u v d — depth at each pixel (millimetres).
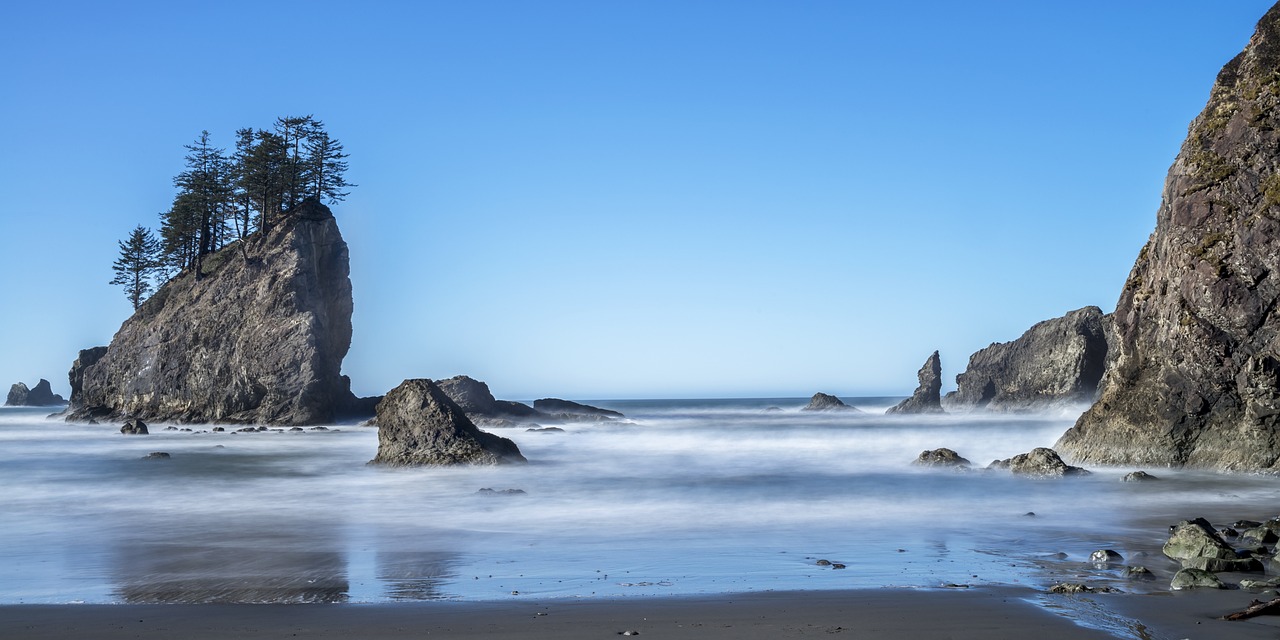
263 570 16438
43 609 13227
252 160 97562
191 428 80500
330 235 96625
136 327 101500
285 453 46625
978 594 13438
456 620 12156
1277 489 27688
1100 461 35344
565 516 23297
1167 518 22172
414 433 36000
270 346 87250
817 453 44062
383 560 17359
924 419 91500
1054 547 18125
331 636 11375
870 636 11109
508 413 84500
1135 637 10922
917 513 23500
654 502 26047
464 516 23344
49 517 23766
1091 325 95312
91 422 92500
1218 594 13125
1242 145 33500
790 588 14211
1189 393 33344
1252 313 31516
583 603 13172
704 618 12117
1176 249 34375
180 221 107500
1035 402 96750
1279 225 31234
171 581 15539
